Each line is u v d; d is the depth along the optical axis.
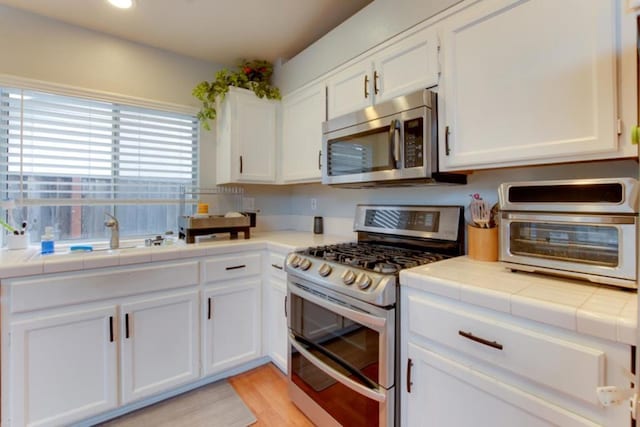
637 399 0.61
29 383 1.44
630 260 0.89
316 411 1.58
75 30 2.05
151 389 1.74
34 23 1.93
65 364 1.51
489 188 1.56
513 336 0.90
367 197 2.22
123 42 2.22
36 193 1.96
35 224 1.96
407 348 1.20
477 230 1.43
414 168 1.45
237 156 2.35
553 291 0.94
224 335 1.99
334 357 1.46
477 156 1.29
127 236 2.26
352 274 1.33
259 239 2.24
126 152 2.26
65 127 2.05
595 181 0.95
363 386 1.29
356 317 1.30
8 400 1.41
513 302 0.90
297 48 2.41
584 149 1.01
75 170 2.08
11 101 1.90
